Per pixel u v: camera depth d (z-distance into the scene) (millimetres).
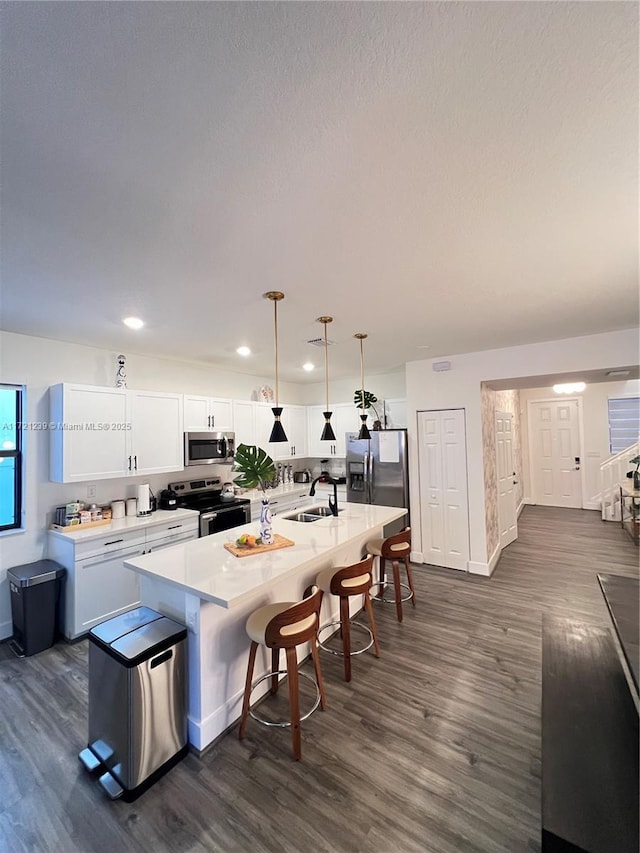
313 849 1454
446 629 3119
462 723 2090
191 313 2754
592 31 858
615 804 1199
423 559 4758
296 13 814
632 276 2225
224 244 1782
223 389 5113
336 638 3018
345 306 2658
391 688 2395
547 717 1609
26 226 1598
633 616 1880
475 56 915
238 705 2166
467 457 4422
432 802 1634
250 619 2152
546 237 1780
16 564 3160
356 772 1790
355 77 961
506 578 4242
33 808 1643
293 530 3020
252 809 1619
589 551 5152
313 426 6145
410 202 1495
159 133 1120
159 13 805
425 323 3100
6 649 2955
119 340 3500
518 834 1498
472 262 2021
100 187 1357
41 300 2455
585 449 7801
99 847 1479
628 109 1066
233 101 1021
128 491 3969
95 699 1873
